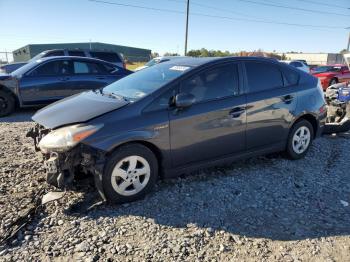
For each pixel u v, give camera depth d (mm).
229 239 3393
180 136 4219
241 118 4703
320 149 6238
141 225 3582
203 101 4426
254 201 4160
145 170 4062
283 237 3449
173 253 3150
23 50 49750
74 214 3750
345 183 4754
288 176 4922
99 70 10320
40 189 4309
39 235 3385
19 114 9711
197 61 4742
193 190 4387
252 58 5039
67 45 52094
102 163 3781
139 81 4738
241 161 5449
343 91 7312
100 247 3211
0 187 4355
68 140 3689
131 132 3875
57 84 9648
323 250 3254
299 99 5371
